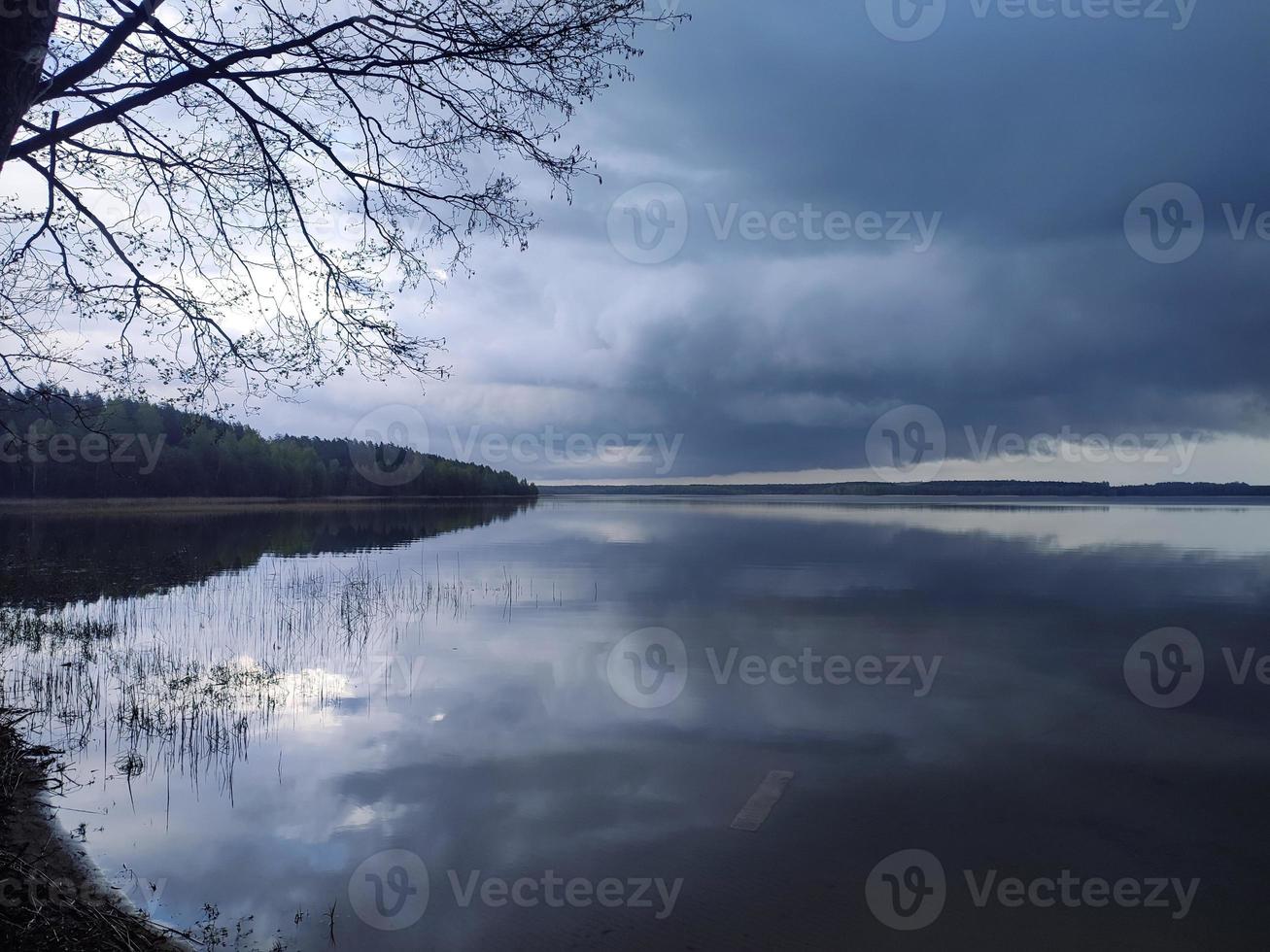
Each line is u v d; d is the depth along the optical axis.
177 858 6.00
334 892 5.55
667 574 22.45
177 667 11.71
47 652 12.67
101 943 4.58
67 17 5.10
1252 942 5.04
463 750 8.34
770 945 4.93
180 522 44.69
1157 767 7.84
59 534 33.97
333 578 21.91
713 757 8.16
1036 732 8.90
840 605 16.92
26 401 6.62
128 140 6.48
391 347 6.84
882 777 7.61
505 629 14.66
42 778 7.39
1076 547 30.77
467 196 6.73
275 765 7.89
